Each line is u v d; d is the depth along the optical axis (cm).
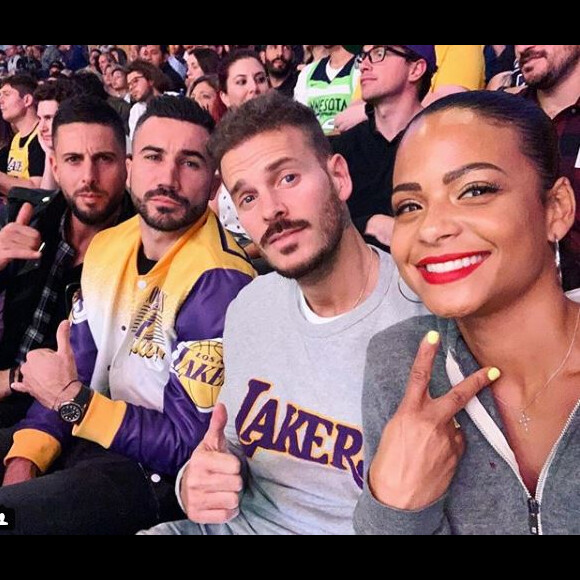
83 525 146
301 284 134
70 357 152
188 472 138
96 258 151
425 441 96
